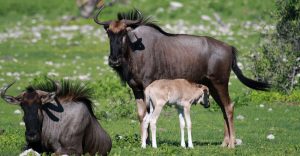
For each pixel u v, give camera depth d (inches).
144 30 2279.8
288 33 3437.5
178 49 2300.7
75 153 1806.1
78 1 6378.0
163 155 2022.6
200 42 2330.2
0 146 2172.7
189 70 2304.4
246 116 3029.0
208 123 2886.3
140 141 2274.9
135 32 2261.3
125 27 2217.0
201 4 7160.4
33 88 1807.3
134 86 2279.8
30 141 1753.2
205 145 2313.0
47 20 6904.5
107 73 4315.9
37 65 4643.2
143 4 7155.5
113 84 3567.9
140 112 2258.9
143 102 2268.7
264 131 2701.8
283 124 2861.7
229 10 6973.4
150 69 2262.6
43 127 1788.9
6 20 7012.8
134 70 2253.9
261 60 3447.3
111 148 2074.3
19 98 1761.8
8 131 2559.1
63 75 4215.1
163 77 2290.8
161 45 2288.4
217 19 6515.8
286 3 3435.0
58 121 1797.5
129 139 2294.5
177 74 2299.5
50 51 5305.1
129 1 7175.2
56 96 1822.1
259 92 3400.6
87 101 1875.0
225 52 2343.8
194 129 2751.0
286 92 3390.7
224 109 2342.5
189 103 2208.4
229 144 2278.5
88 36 5949.8
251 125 2839.6
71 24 6515.8
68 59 4968.0
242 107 3216.0
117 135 2362.2
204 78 2338.8
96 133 1883.6
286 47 3437.5
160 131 2674.7
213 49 2335.1
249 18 6737.2
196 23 6510.8
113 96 3376.0
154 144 2151.8
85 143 1854.1
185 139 2487.7
